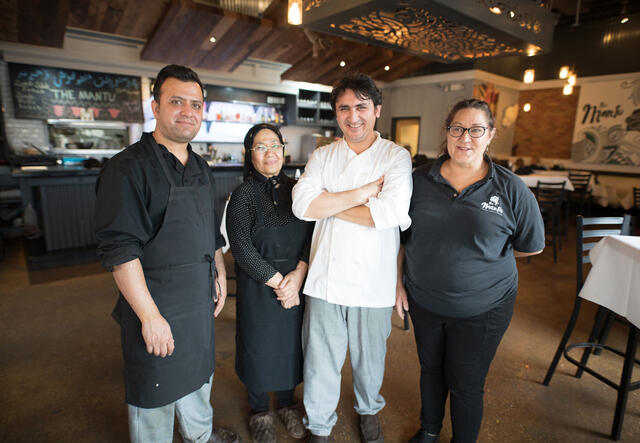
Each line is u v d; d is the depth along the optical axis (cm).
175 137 124
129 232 114
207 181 139
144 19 550
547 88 905
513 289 143
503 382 223
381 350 161
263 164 150
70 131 612
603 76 807
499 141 938
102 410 194
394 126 1020
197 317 135
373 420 175
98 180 120
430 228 140
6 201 538
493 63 862
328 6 303
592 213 806
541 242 135
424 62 882
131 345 127
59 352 248
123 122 646
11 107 557
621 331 290
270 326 159
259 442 170
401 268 165
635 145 771
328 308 152
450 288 139
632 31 754
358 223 140
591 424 190
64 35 527
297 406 189
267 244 155
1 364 233
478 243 132
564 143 890
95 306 317
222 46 620
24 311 306
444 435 180
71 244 428
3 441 173
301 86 834
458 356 146
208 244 138
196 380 138
